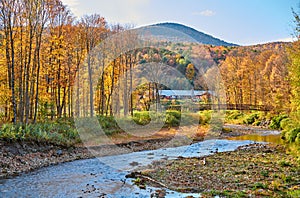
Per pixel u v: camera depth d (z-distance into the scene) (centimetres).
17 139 1233
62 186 841
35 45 1736
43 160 1185
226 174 937
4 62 1727
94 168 1088
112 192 778
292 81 1473
